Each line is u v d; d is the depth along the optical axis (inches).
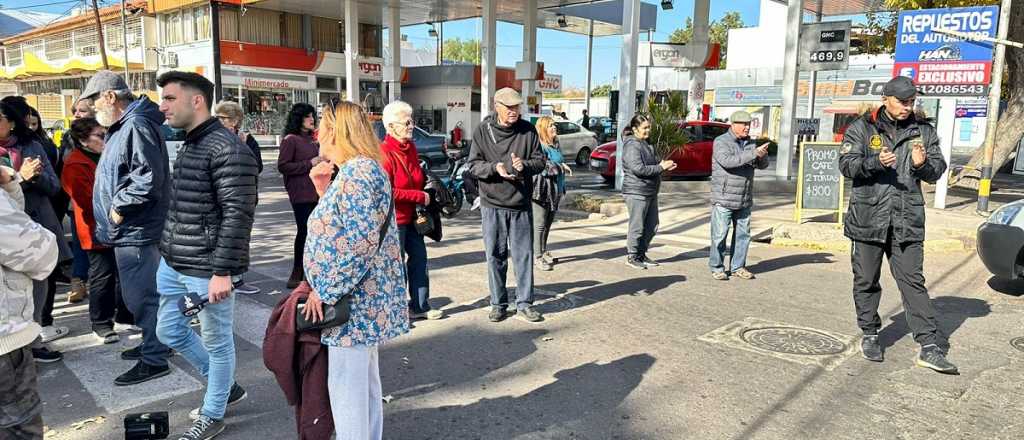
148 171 160.1
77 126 194.9
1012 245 246.8
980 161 581.0
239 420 150.4
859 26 1127.6
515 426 148.3
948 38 420.2
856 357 188.4
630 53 566.9
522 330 213.0
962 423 148.9
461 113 1363.2
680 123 597.0
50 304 202.7
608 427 147.6
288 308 113.5
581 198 506.0
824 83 1330.0
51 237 104.3
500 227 216.1
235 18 1192.8
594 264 311.4
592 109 2292.1
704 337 205.9
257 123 1196.5
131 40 1332.4
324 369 114.6
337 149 112.7
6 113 183.2
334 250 106.7
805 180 389.7
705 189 579.2
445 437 143.2
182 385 170.2
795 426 147.7
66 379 173.8
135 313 169.6
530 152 212.8
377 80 1376.7
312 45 1298.0
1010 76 558.9
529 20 1011.3
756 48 1438.2
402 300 119.0
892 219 176.4
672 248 354.3
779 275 288.7
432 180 217.6
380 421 123.7
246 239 135.9
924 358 178.7
